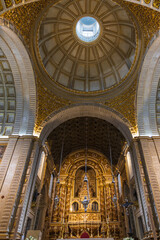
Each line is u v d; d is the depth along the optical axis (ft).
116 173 66.54
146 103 43.21
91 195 67.97
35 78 42.55
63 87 50.24
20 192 33.40
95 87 55.31
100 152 73.67
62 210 62.80
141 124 41.96
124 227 55.01
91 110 50.42
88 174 73.82
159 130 41.42
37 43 40.50
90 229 59.11
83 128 66.39
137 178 37.88
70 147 73.67
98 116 51.83
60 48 51.98
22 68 40.24
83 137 70.44
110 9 45.01
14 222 30.32
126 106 45.96
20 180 34.04
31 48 39.17
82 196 67.62
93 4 45.42
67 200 65.98
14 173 34.94
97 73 56.59
